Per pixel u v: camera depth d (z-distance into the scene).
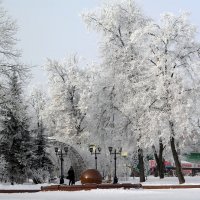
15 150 50.50
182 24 43.97
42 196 28.95
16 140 50.75
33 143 51.62
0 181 51.59
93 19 50.88
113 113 50.59
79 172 54.69
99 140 52.16
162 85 41.81
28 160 50.75
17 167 50.34
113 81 49.72
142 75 46.28
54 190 37.12
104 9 51.12
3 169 49.66
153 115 42.91
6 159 50.16
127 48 49.09
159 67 43.09
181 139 44.84
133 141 49.84
